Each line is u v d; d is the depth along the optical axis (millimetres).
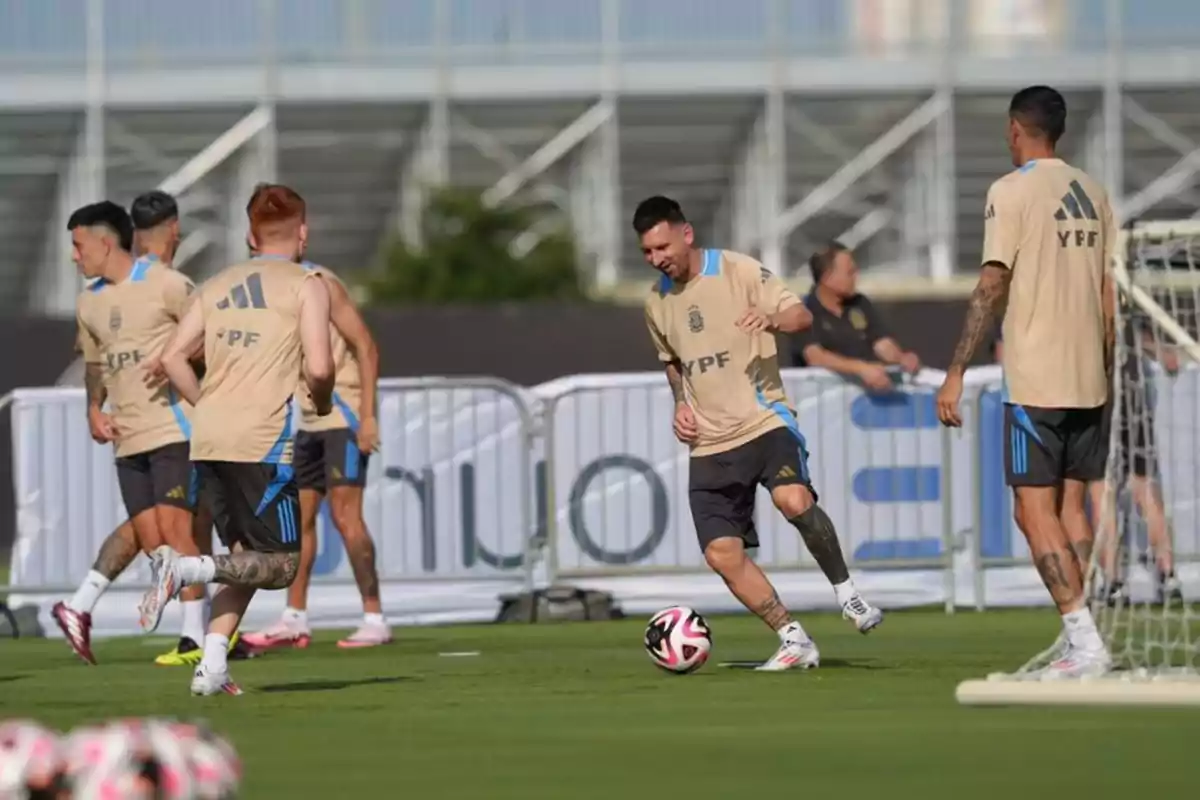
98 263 38719
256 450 29547
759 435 33656
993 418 50938
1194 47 117688
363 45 117688
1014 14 118750
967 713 26656
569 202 120375
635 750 23266
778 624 34125
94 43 115750
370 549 43125
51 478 50625
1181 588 37438
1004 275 30906
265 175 116500
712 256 33781
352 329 39562
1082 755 22281
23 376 77938
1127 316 31328
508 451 51344
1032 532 30859
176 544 38312
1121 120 117812
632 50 118625
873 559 50906
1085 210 31000
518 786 20562
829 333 51000
